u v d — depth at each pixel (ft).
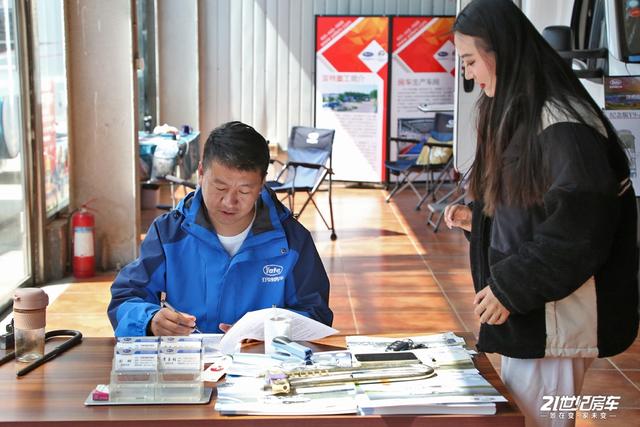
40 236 20.98
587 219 7.29
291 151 28.58
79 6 21.52
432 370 7.60
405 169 31.60
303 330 8.55
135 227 22.34
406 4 35.83
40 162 20.71
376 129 35.58
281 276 9.00
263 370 7.75
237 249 9.00
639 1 16.97
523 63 7.61
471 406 6.88
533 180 7.53
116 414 6.91
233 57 35.86
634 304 8.04
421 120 35.60
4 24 18.47
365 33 35.04
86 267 21.70
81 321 18.25
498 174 7.76
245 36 35.76
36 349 8.08
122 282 8.90
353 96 35.50
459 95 20.16
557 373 8.04
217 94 36.04
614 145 7.78
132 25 21.61
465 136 20.25
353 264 23.90
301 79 36.06
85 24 21.58
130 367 7.14
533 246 7.47
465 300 20.45
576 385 8.17
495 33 7.64
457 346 8.41
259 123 36.27
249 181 8.20
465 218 8.87
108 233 22.34
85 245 21.65
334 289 21.34
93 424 6.78
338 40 35.22
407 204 32.96
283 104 36.19
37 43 20.02
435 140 32.58
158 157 26.63
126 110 21.90
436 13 35.91
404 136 35.63
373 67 35.19
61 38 22.57
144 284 8.88
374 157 35.81
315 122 35.86
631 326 7.98
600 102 18.45
